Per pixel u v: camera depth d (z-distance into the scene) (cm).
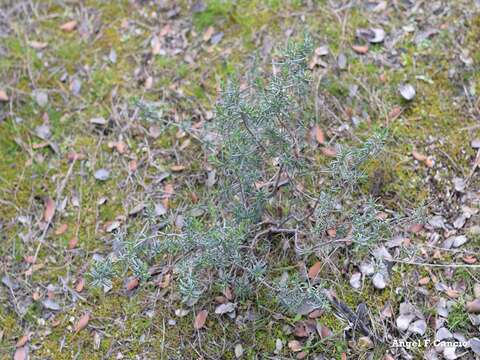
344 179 88
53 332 96
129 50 121
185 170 106
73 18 127
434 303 91
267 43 117
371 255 94
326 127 106
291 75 83
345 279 94
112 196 106
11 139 114
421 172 101
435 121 105
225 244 81
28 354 95
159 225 102
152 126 111
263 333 91
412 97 107
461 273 92
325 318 91
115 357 93
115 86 117
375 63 112
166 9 125
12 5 129
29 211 107
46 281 100
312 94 108
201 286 93
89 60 121
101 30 124
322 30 116
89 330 96
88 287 99
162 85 116
